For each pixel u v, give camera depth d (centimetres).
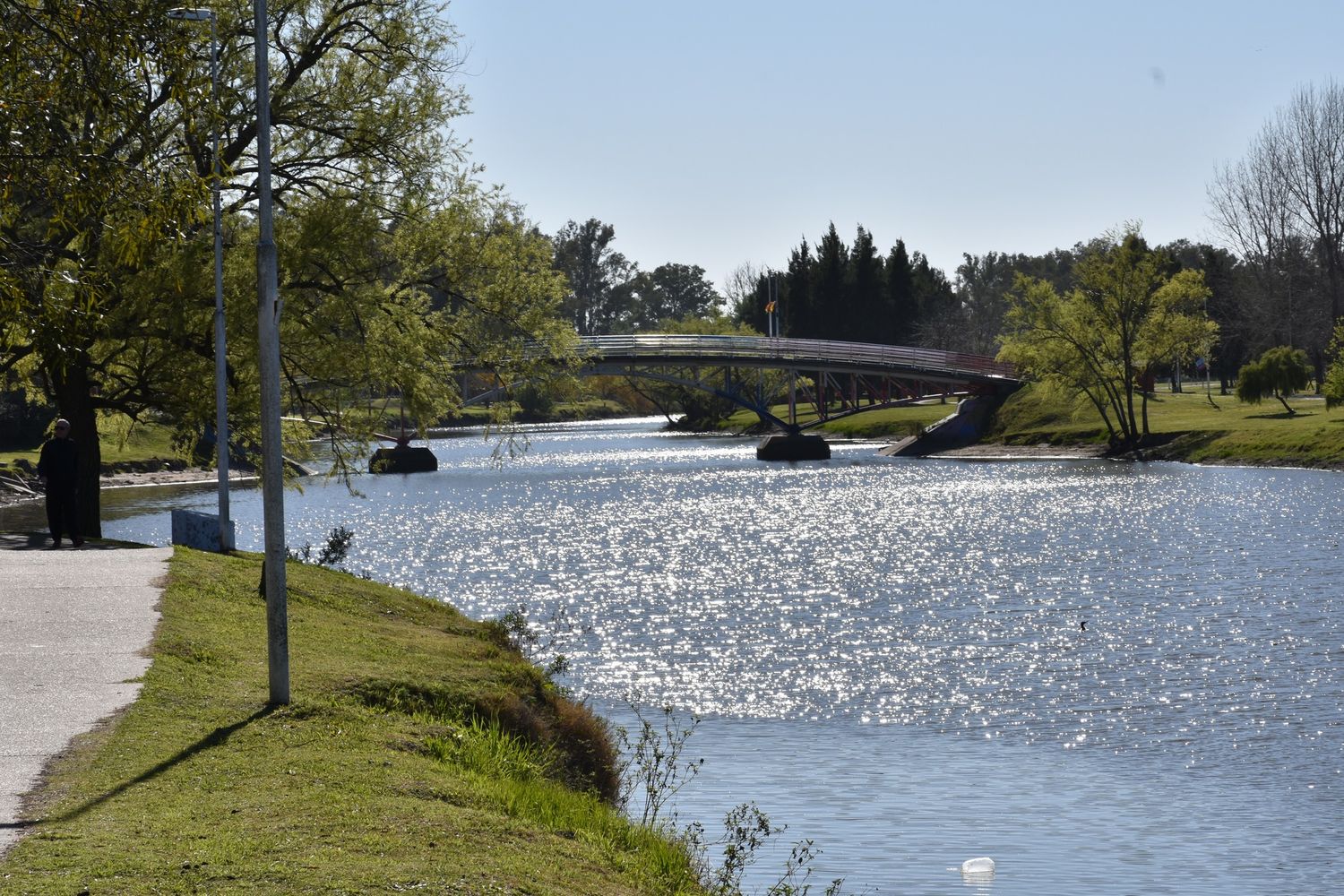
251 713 1251
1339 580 3812
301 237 2839
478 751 1273
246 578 2145
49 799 934
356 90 3012
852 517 6556
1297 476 7644
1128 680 2594
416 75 3048
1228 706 2364
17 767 1017
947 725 2289
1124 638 3034
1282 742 2125
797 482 8975
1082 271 9488
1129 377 9606
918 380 11762
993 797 1855
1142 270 9331
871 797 1855
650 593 4084
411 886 796
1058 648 2952
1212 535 5100
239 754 1098
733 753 2103
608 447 14000
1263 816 1759
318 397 2981
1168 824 1730
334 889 772
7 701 1230
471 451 13962
